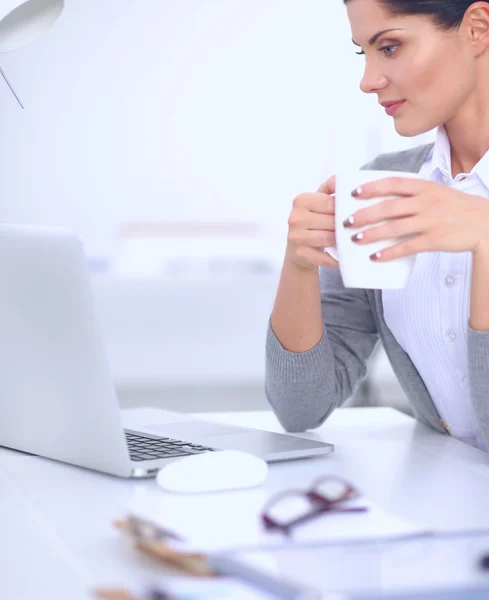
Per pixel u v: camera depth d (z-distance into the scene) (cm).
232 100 450
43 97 434
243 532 70
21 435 106
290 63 450
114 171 445
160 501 83
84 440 95
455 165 133
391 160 145
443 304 125
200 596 56
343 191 91
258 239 457
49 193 440
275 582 55
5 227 95
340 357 138
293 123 454
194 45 443
